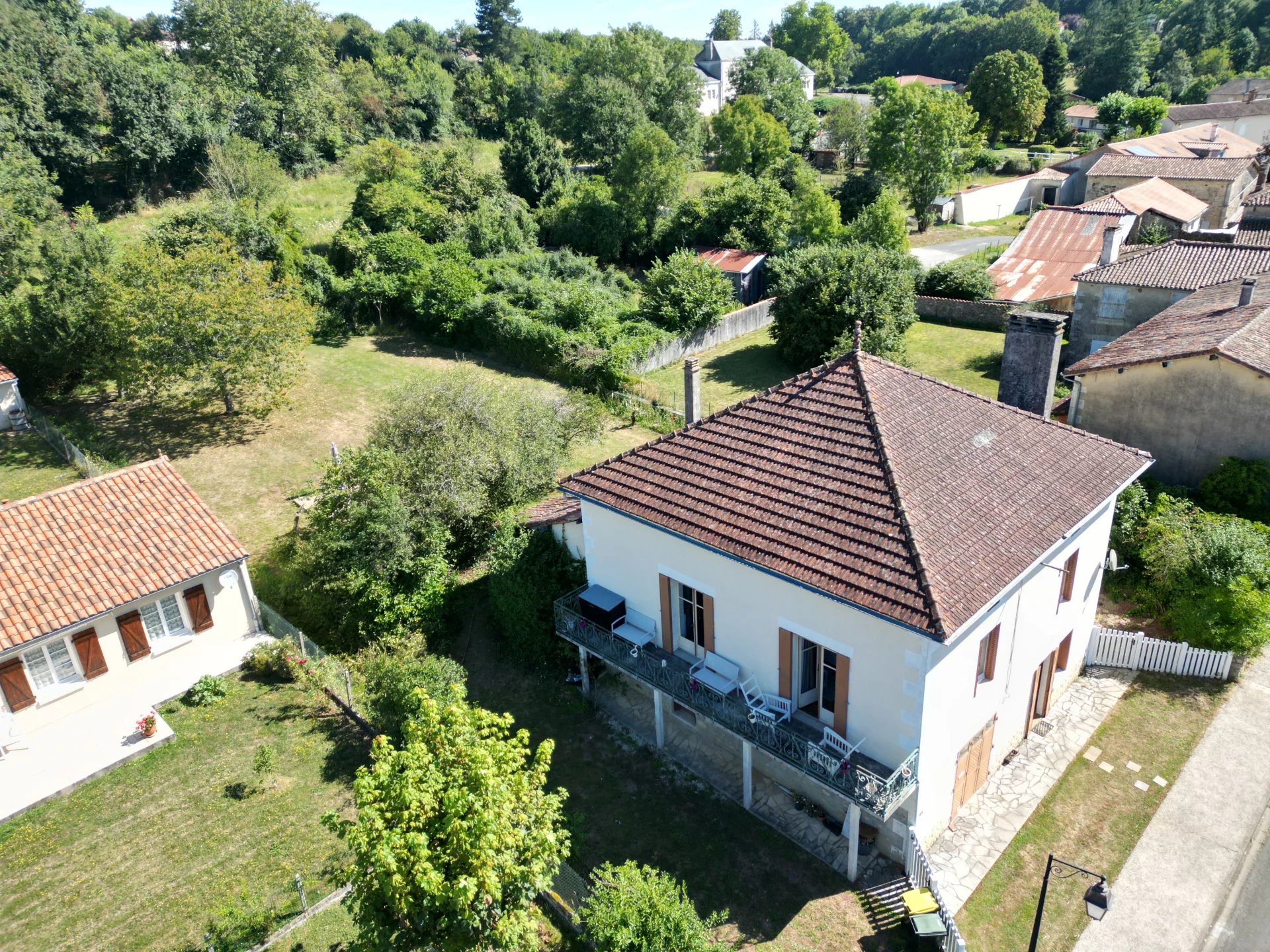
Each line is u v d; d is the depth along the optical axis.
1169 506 23.00
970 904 14.90
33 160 50.50
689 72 83.31
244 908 14.21
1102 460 17.39
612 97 74.25
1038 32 123.06
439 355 43.38
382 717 18.06
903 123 68.31
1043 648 17.75
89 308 34.91
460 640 22.59
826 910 14.85
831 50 145.62
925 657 13.23
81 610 18.94
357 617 21.72
